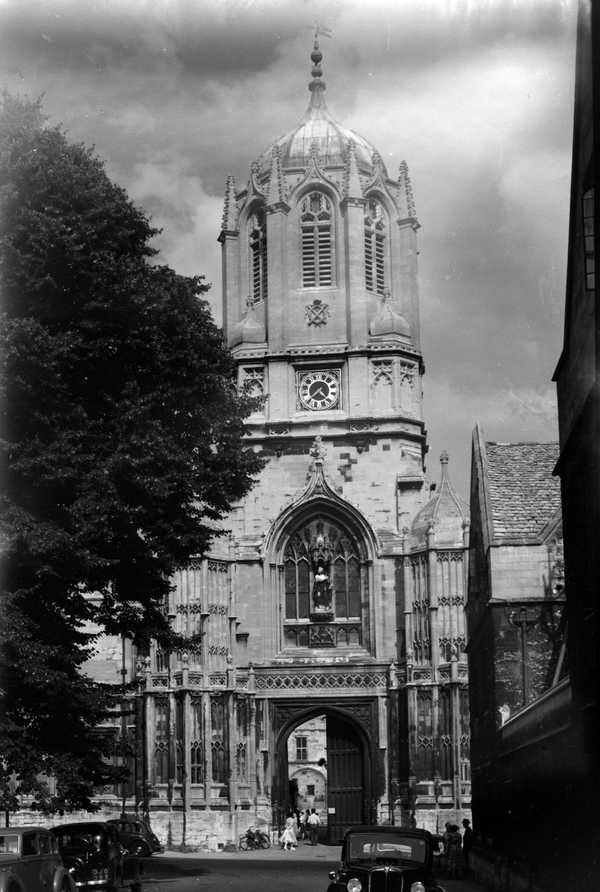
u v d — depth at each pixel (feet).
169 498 149.38
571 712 103.60
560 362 118.73
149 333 145.79
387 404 345.10
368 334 350.64
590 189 99.35
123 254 150.82
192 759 313.12
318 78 380.17
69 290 142.20
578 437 105.19
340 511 336.29
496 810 154.20
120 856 151.33
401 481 338.13
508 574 148.05
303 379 348.79
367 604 332.39
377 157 363.97
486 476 163.63
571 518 110.73
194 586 319.06
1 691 134.82
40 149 143.54
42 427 137.49
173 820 310.65
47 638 141.08
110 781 151.94
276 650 333.42
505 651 146.61
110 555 146.92
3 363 131.44
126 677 339.57
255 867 228.43
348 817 330.13
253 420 344.90
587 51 98.53
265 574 335.88
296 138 369.09
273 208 356.18
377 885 113.91
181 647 160.15
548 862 112.98
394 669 326.44
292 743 523.70
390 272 360.89
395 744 323.57
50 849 116.88
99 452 142.20
